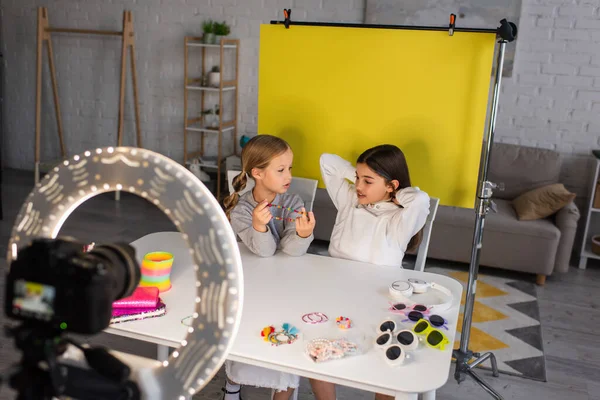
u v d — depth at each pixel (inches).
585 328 117.3
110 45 191.9
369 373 49.7
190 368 29.9
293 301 63.6
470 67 82.4
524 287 136.5
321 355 51.1
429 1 156.2
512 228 137.3
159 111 192.2
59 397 25.6
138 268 27.3
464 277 140.3
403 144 88.5
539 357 104.7
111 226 161.2
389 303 64.2
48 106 204.1
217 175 189.3
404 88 86.4
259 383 69.2
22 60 202.2
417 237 85.4
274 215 82.7
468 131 84.8
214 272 28.7
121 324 56.0
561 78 156.2
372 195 78.5
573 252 161.6
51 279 23.5
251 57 178.7
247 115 183.6
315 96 90.8
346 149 91.5
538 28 154.6
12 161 213.3
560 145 160.2
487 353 95.3
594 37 151.6
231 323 29.0
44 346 24.5
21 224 31.6
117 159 29.1
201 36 181.3
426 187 89.1
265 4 173.6
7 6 198.2
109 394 26.5
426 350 53.9
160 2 182.4
